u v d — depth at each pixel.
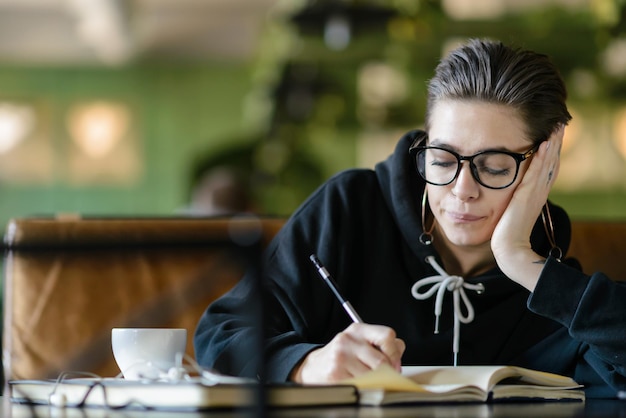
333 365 1.42
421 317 1.83
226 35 9.62
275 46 5.43
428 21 4.39
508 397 1.42
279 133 6.69
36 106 9.81
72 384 1.36
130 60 9.77
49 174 9.84
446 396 1.35
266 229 2.24
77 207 9.88
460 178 1.68
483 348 1.81
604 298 1.59
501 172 1.67
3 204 9.77
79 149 9.86
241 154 10.00
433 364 1.80
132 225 2.20
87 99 9.84
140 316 2.18
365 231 1.89
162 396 1.24
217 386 1.22
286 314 1.78
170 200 9.91
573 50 4.74
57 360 2.14
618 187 8.79
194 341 1.71
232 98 9.87
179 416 1.17
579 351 1.75
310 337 1.79
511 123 1.67
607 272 2.33
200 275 2.19
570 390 1.52
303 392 1.26
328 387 1.28
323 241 1.84
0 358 1.67
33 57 9.70
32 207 9.83
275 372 1.49
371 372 1.33
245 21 9.53
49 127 9.82
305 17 4.38
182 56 9.78
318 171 9.09
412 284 1.86
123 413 1.21
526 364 1.81
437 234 1.87
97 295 2.18
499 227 1.70
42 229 2.18
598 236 2.35
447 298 1.83
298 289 1.78
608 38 4.38
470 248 1.83
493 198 1.69
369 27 4.45
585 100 5.77
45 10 9.48
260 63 5.91
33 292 2.16
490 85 1.66
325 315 1.81
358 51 5.04
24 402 1.46
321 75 5.87
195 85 9.86
